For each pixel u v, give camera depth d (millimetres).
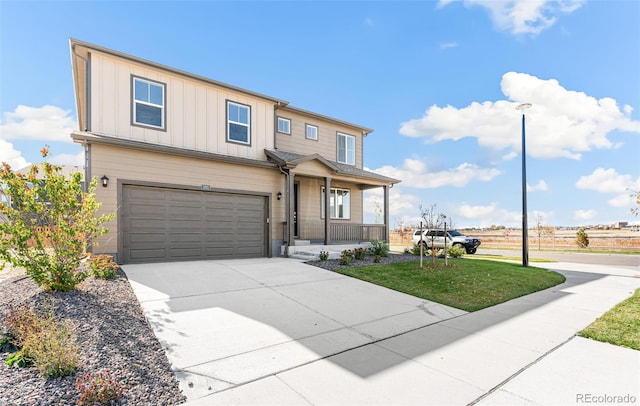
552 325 5055
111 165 8766
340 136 16156
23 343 3195
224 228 10688
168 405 2648
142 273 7383
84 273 5344
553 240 23562
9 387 2650
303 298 6152
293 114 14469
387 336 4508
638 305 6125
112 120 9117
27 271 4855
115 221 8703
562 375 3309
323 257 10227
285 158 11641
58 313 4152
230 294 6090
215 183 10539
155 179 9406
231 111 11453
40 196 5051
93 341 3533
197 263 9172
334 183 15367
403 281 7910
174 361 3463
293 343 4109
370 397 2838
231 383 3066
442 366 3521
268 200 11719
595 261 14477
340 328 4750
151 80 9852
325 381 3137
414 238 20172
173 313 4902
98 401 2523
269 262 9805
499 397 2861
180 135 10266
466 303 6363
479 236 27891
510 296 7020
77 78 10039
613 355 3846
